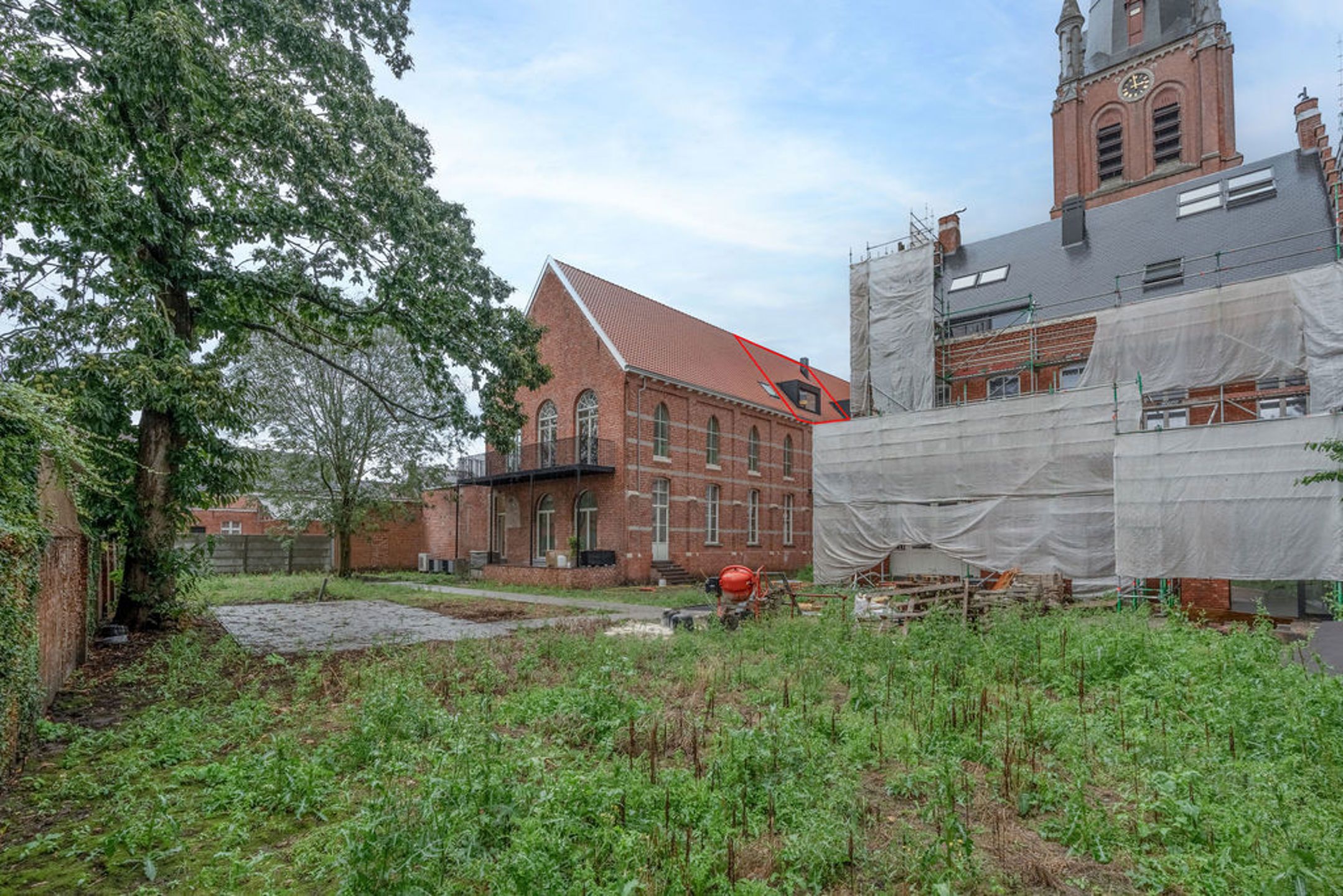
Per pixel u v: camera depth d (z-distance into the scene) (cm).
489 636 1226
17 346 1084
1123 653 812
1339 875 318
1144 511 1550
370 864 336
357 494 2730
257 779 491
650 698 723
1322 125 2116
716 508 2953
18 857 401
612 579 2417
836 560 2178
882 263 2366
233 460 1309
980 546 1866
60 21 941
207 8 1088
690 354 3020
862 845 384
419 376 2730
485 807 397
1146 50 3084
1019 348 2292
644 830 391
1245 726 555
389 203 1230
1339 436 1345
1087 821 408
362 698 750
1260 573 1414
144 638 1145
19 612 535
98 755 586
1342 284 1545
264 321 1520
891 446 2073
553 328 2783
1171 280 2125
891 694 699
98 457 1083
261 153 1222
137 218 999
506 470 2778
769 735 522
